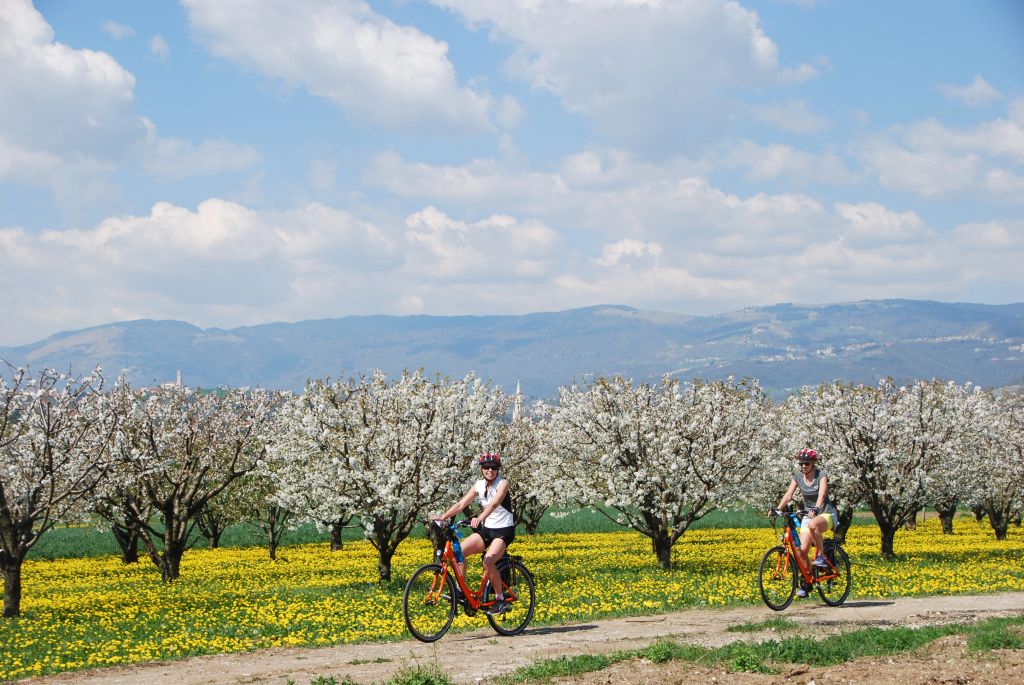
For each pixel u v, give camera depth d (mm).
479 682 10195
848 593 18156
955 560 31891
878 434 32844
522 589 14312
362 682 10391
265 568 33625
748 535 49562
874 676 10289
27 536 21641
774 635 13227
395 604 20859
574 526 58281
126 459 26969
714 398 30188
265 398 32406
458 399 27484
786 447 35500
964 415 36562
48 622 19578
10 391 21547
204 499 30016
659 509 29188
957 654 11391
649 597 20891
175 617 19500
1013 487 42281
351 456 26719
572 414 30531
